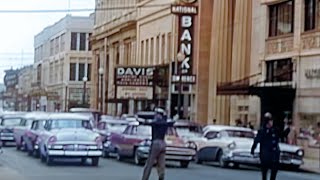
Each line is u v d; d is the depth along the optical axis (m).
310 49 37.31
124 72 59.94
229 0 49.91
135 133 29.08
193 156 28.41
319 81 36.34
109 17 83.44
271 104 39.12
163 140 18.58
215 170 27.20
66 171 24.33
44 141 27.45
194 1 54.22
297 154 28.91
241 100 45.19
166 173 24.61
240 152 27.83
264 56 41.84
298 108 37.78
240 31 46.12
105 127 35.00
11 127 39.94
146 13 67.31
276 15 41.38
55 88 106.69
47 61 116.38
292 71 38.84
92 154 26.66
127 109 70.12
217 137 29.75
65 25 101.31
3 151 35.59
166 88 57.28
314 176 26.64
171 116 53.31
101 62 86.44
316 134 35.38
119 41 79.00
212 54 51.19
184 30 53.62
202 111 52.50
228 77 49.47
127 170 25.36
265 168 18.95
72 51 100.62
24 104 128.12
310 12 37.94
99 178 21.75
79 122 28.89
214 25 51.19
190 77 52.94
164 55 60.16
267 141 18.91
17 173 23.16
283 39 40.12
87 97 99.38
